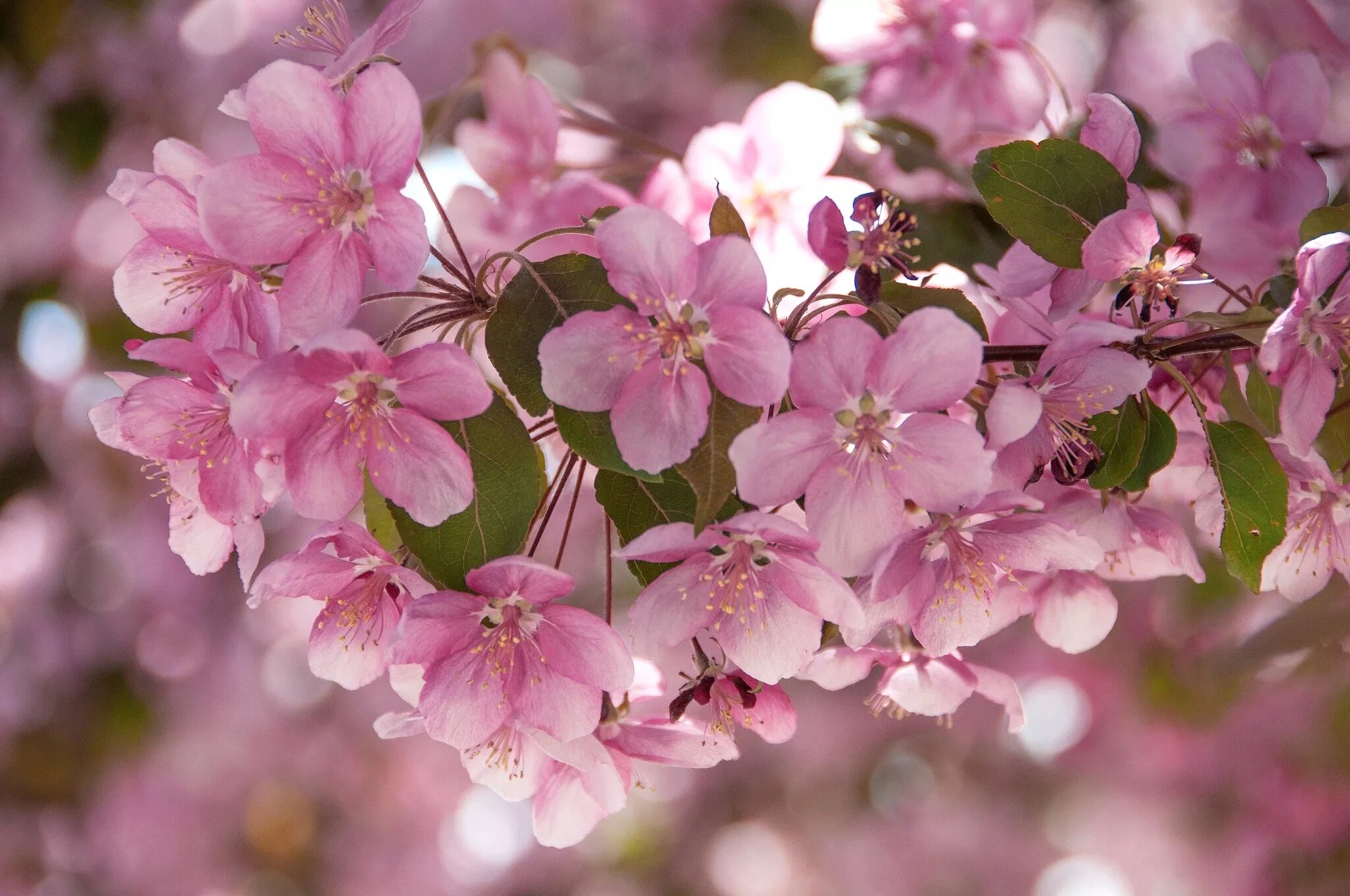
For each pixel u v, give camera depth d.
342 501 0.73
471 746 0.73
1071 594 0.78
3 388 1.54
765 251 0.81
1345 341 0.75
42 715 1.56
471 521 0.73
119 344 1.40
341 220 0.74
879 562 0.73
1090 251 0.75
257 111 0.73
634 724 0.76
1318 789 1.42
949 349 0.72
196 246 0.75
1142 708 1.36
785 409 0.74
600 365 0.72
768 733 0.75
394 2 0.75
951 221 0.85
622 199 0.84
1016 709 0.78
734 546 0.73
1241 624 1.12
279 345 0.74
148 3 1.34
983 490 0.72
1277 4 0.98
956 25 0.87
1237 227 0.81
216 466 0.74
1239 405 0.78
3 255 1.54
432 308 0.75
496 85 0.87
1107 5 1.44
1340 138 0.91
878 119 0.88
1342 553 0.77
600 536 1.45
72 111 1.33
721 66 1.55
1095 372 0.74
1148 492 0.80
